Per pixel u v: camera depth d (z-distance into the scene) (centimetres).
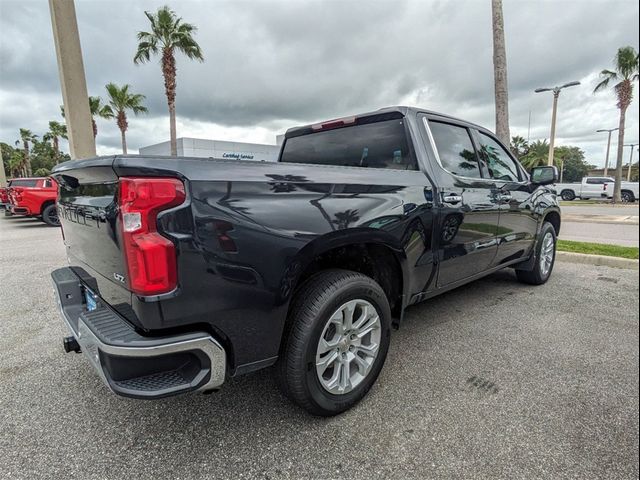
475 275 330
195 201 151
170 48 1744
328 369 216
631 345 292
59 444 190
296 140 356
